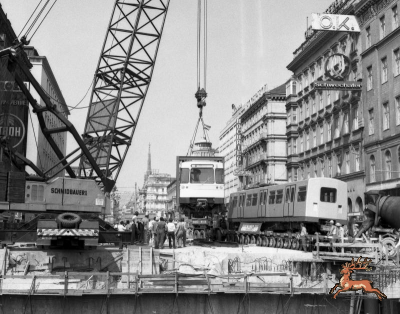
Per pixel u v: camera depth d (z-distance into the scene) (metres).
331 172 56.22
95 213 28.89
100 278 25.06
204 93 39.22
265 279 24.89
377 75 46.34
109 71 41.41
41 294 21.61
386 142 44.62
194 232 40.12
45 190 27.00
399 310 22.58
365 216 31.34
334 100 55.69
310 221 30.69
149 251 26.98
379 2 46.25
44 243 24.47
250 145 90.94
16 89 31.44
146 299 22.55
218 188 37.34
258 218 37.22
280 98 81.00
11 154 27.72
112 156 41.22
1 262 24.75
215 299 22.91
